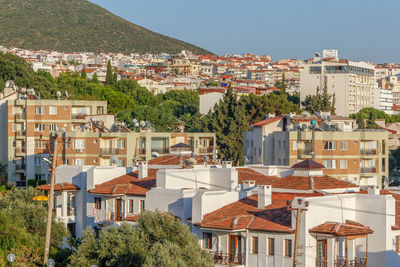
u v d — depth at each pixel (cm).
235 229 6316
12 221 8262
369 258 6525
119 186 8300
